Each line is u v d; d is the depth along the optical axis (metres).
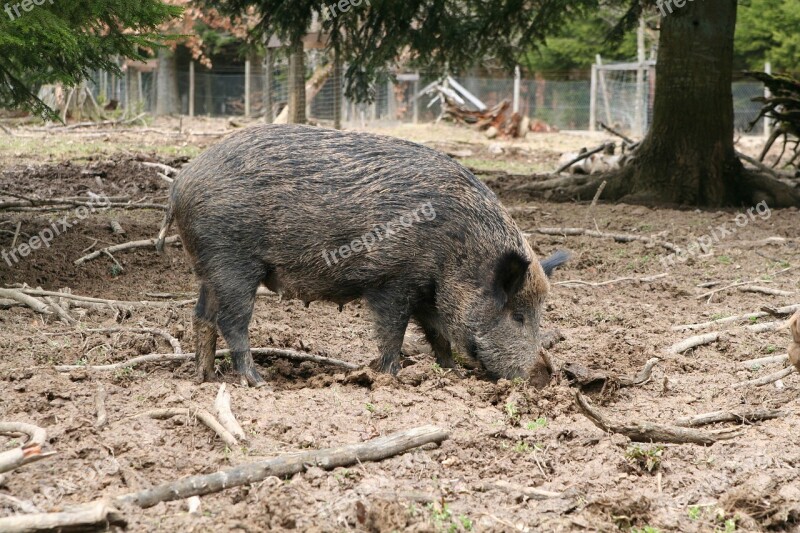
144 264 10.04
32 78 9.90
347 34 16.47
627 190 15.84
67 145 22.22
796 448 5.20
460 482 4.66
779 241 12.05
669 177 15.44
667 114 15.45
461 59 17.25
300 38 16.23
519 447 5.07
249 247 6.17
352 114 36.56
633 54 43.22
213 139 26.09
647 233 12.76
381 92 38.69
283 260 6.21
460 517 4.23
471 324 6.31
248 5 15.63
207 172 6.14
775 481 4.73
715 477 4.84
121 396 5.66
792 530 4.41
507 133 32.56
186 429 5.13
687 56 15.20
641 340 7.77
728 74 15.34
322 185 6.07
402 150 6.25
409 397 5.82
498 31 16.55
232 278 6.20
